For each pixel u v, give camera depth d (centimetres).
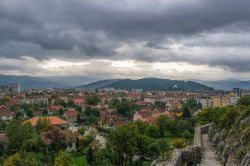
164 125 14300
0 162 9456
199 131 6931
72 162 8944
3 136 11662
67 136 12281
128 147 8856
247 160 3228
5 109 19775
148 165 8806
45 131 13350
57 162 8600
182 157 4312
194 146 4544
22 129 11506
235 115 5794
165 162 3862
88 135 13412
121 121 19175
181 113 19275
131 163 9325
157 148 9831
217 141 5566
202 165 3981
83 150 11912
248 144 3919
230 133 4978
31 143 10769
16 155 8156
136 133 9225
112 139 9019
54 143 11312
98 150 10662
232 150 4197
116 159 9381
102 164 9531
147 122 16250
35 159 8531
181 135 13712
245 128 4431
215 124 6688
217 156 4541
